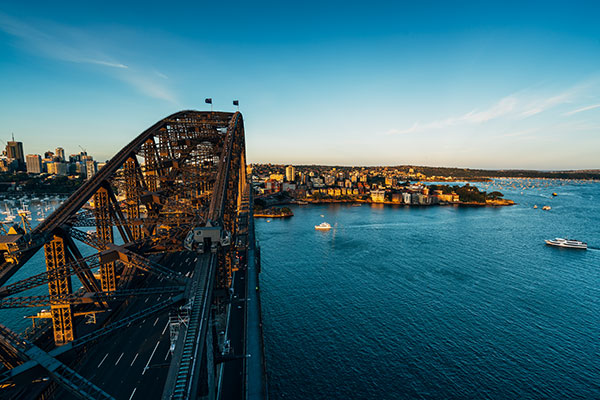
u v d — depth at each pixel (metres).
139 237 66.88
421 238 171.88
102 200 56.22
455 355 64.81
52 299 34.56
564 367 61.25
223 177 60.38
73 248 44.50
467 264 124.69
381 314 81.88
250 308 65.25
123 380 40.50
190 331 29.45
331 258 132.25
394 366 61.28
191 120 93.69
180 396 22.95
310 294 94.38
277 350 66.06
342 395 53.84
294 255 136.88
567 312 83.44
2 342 24.81
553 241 156.12
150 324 55.44
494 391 55.00
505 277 110.06
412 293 95.50
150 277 70.62
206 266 40.09
